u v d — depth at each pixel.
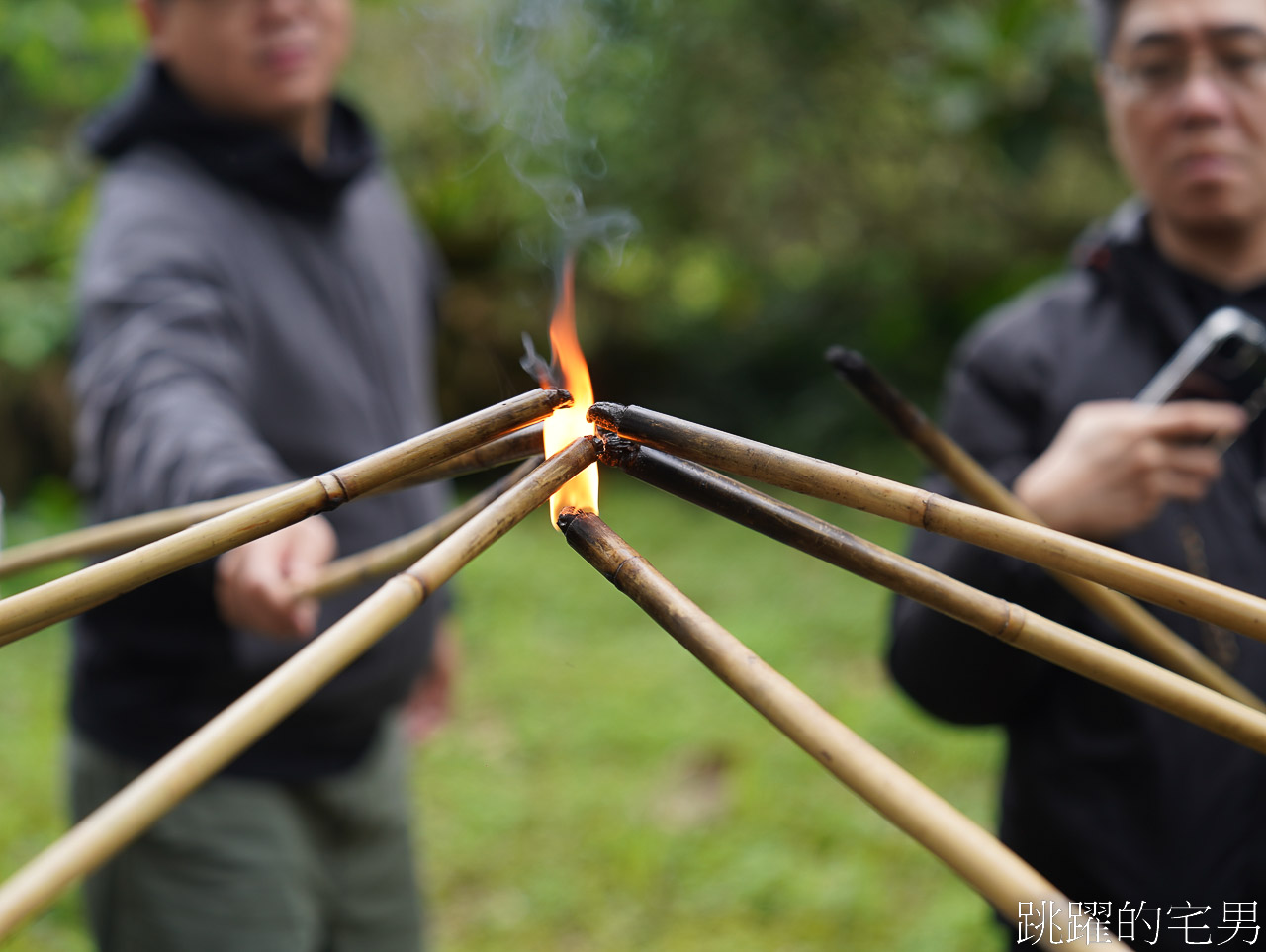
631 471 0.68
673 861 2.35
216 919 1.25
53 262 4.06
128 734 1.28
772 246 5.38
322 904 1.37
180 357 1.21
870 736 2.78
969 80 2.90
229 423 1.16
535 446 0.75
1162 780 1.11
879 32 4.50
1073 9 2.82
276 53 1.38
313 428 1.35
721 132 4.71
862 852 2.36
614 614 3.69
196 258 1.29
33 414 4.20
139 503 1.12
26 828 2.38
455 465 0.76
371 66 4.61
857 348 5.48
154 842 1.26
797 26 4.53
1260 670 1.12
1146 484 1.11
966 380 1.30
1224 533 1.16
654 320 5.77
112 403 1.19
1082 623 1.14
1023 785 1.18
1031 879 0.55
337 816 1.36
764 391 5.68
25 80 4.03
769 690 0.61
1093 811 1.13
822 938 2.12
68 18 3.61
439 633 1.64
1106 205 5.10
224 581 1.09
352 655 0.65
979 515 0.66
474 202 4.96
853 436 5.24
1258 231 1.25
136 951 1.27
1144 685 0.67
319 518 1.20
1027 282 5.01
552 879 2.31
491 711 3.05
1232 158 1.19
